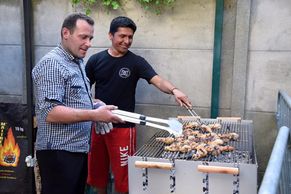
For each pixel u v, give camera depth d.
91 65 3.36
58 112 2.30
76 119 2.31
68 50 2.51
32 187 3.95
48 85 2.35
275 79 3.44
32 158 3.91
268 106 3.49
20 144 3.92
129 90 3.31
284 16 3.33
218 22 3.44
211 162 2.12
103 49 3.85
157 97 3.79
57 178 2.52
